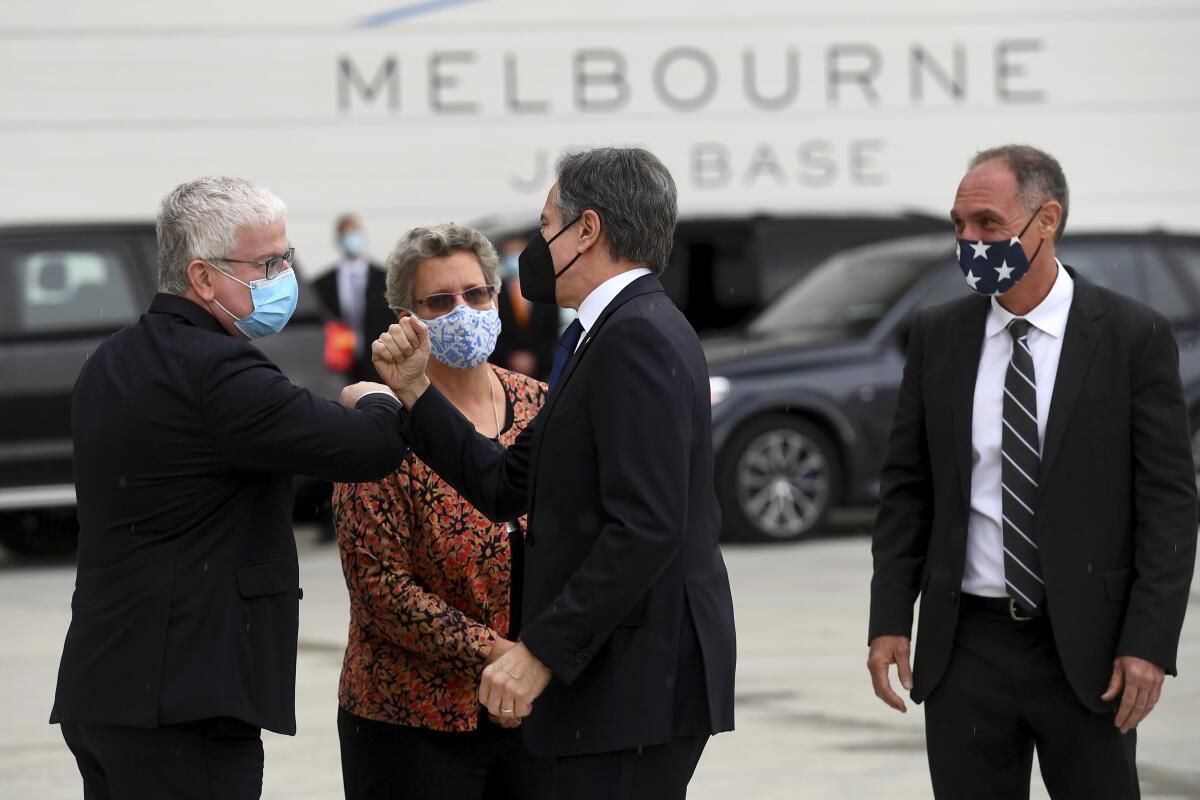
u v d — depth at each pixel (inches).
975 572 374.9
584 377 330.3
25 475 1010.1
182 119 1476.4
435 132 1503.4
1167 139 1574.8
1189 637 769.6
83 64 1462.8
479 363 395.2
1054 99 1565.0
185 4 1473.9
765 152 1535.4
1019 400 371.2
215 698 334.6
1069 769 372.8
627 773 328.2
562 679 319.3
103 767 344.5
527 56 1509.6
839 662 729.0
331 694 680.4
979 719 374.0
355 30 1492.4
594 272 340.2
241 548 343.0
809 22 1535.4
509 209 1514.5
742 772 565.9
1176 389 367.6
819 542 1077.1
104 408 341.7
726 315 1275.8
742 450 1056.8
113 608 337.7
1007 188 368.5
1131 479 369.4
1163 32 1573.6
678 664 331.0
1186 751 588.4
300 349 1043.9
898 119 1546.5
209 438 339.3
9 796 551.2
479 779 387.9
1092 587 365.7
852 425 1068.5
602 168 339.3
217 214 346.3
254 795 347.3
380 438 350.3
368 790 388.2
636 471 319.9
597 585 317.4
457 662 370.6
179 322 346.6
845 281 1158.3
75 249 1035.3
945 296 1111.6
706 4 1523.1
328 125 1493.6
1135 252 1144.8
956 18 1551.4
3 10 1451.8
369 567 375.9
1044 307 374.0
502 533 382.9
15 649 783.1
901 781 553.6
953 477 377.7
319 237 1494.8
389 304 398.6
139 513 338.3
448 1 1498.5
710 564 337.4
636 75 1521.9
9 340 1010.1
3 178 1457.9
